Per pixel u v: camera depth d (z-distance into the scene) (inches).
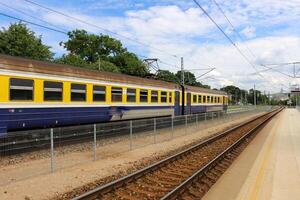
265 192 425.4
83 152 634.8
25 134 518.6
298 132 1224.8
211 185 460.1
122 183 426.9
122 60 3019.2
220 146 828.6
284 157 678.5
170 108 1263.5
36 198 383.9
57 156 570.9
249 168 572.4
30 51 1823.3
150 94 1108.5
